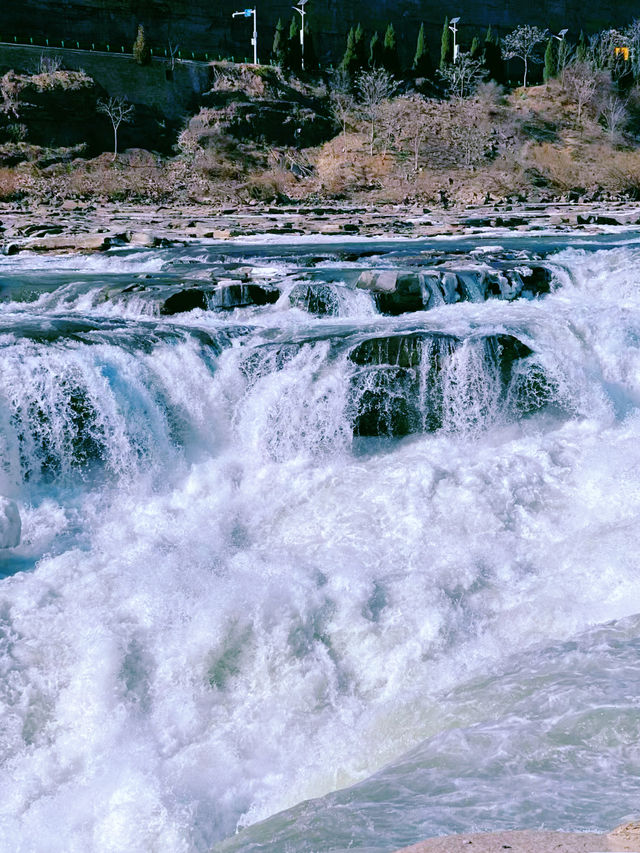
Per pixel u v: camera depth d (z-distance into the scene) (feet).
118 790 14.78
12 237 86.48
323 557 23.53
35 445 28.89
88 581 21.11
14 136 194.80
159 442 30.91
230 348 33.60
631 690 13.62
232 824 14.07
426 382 32.35
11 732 16.52
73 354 29.94
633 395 34.73
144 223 107.24
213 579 21.42
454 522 25.61
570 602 20.36
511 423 33.01
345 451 31.71
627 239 73.72
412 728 14.78
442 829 9.59
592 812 9.66
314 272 49.06
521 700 14.20
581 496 26.96
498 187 199.11
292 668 18.40
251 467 30.78
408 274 43.39
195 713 17.22
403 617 19.86
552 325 36.17
